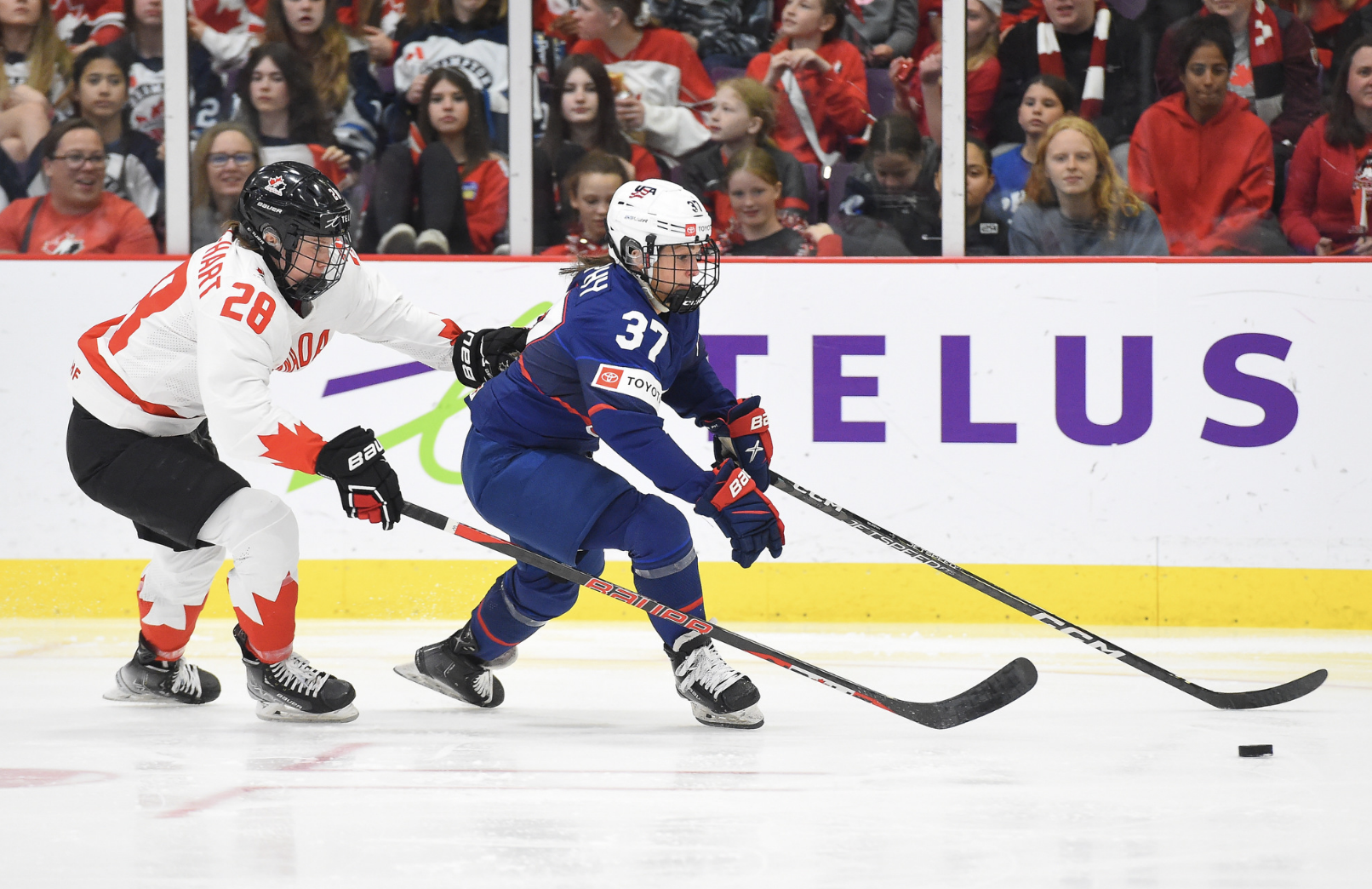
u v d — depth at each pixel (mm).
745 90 16031
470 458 8664
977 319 14320
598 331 7859
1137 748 7734
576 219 16203
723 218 16219
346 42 16062
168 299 8422
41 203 16078
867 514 14445
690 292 8023
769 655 8031
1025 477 14320
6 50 15977
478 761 7367
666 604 8438
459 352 9297
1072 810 6219
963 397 14359
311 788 6684
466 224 16234
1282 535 14016
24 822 6004
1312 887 5023
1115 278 14188
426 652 9281
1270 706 9258
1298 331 13977
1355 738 8102
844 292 14430
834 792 6586
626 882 5043
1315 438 13977
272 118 16125
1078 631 8859
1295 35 15391
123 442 8617
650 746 7824
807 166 16062
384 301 9227
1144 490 14188
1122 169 15781
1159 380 14164
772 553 7883
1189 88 15602
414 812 6191
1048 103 15758
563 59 16047
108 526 14508
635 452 7766
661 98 16109
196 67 16047
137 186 16125
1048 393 14281
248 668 8758
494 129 16141
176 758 7461
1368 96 15266
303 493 14523
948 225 15914
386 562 14500
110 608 14539
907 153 15883
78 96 16000
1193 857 5426
